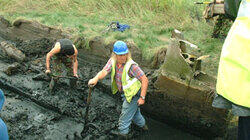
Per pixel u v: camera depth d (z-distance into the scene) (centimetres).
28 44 597
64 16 660
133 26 598
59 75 468
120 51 332
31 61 571
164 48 478
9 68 523
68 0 716
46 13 678
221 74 213
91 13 676
